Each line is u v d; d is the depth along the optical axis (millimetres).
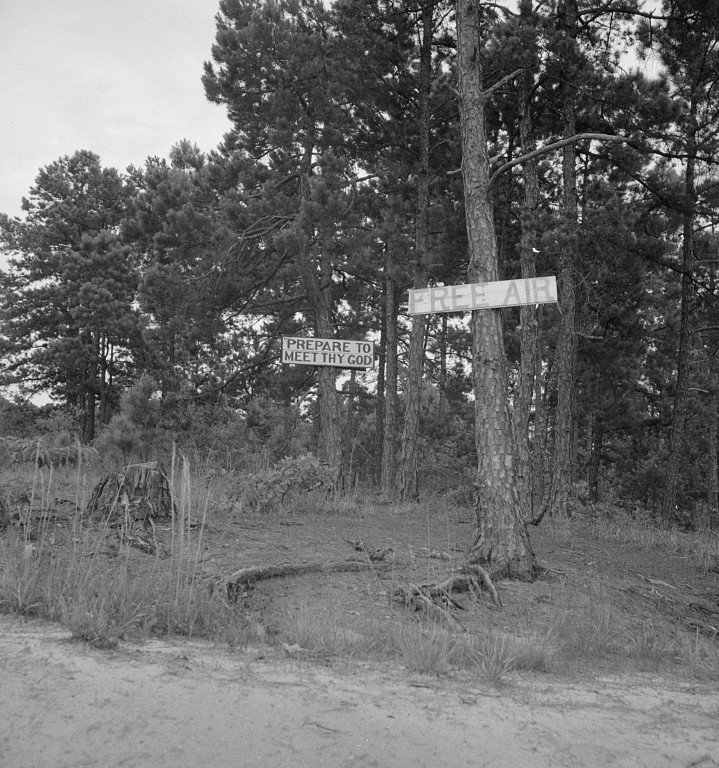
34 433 19156
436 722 2883
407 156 19141
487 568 6688
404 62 17734
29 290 34938
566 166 15516
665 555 10328
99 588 4398
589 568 8234
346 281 23359
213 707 2830
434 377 29844
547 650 4340
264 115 19938
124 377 33688
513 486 7012
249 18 19359
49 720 2586
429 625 4676
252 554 6602
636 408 27922
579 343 22672
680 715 3330
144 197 20516
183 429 17844
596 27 15875
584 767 2559
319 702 2994
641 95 15398
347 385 33656
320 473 12086
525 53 13781
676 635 5973
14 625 3828
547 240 14938
